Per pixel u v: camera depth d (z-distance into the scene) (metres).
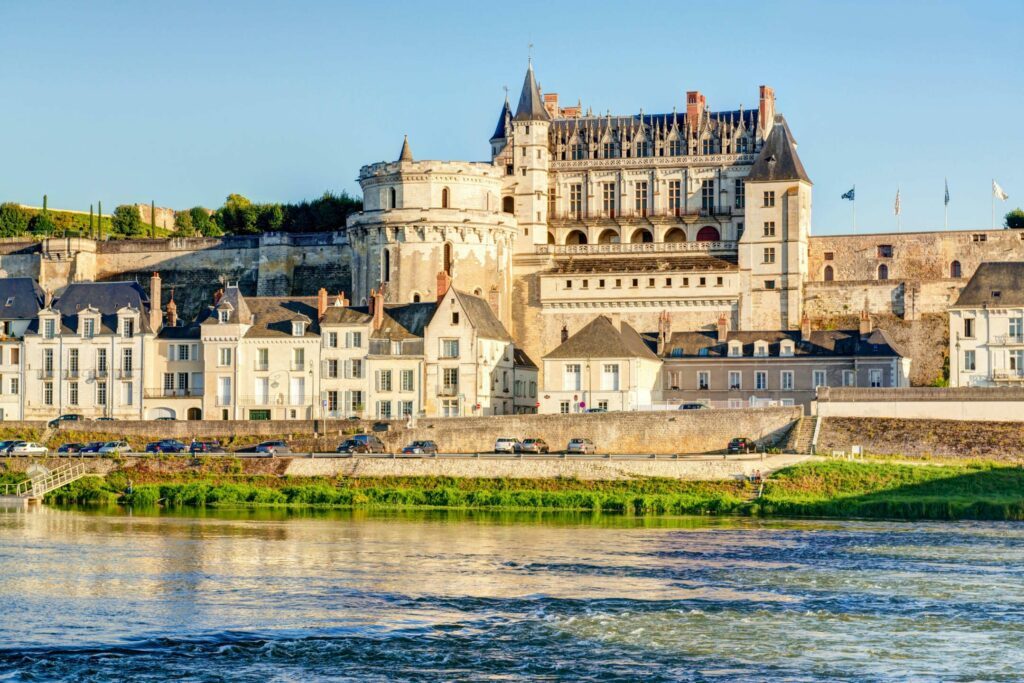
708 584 116.31
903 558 129.00
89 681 88.56
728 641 97.06
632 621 102.75
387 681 88.56
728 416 193.38
